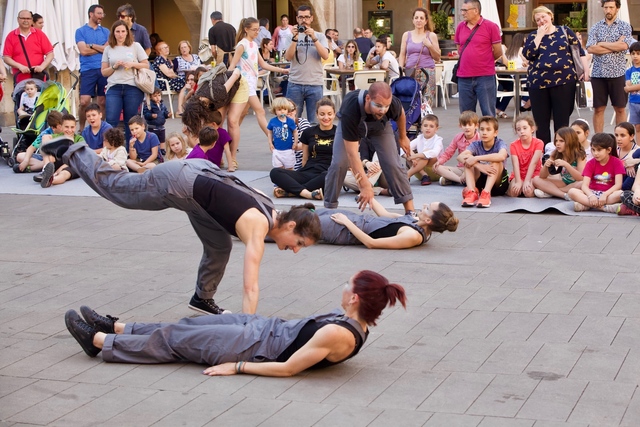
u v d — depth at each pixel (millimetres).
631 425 4445
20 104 13234
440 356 5477
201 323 5465
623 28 12945
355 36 22547
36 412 4723
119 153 11664
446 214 8055
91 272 7594
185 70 19578
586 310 6309
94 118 12031
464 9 12609
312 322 5199
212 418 4613
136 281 7293
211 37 14336
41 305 6676
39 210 10250
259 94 21172
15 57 15055
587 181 9500
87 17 17828
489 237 8500
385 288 5066
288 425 4512
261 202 5676
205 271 6156
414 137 12914
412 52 15539
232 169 12344
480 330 5938
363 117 8289
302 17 13992
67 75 18281
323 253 8031
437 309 6387
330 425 4508
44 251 8352
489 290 6824
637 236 8391
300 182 10422
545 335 5816
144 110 14062
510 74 17078
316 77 14266
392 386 5008
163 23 28312
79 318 5484
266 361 5223
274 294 6809
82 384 5105
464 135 10898
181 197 5594
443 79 19906
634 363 5293
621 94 13078
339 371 5246
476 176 10156
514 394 4863
